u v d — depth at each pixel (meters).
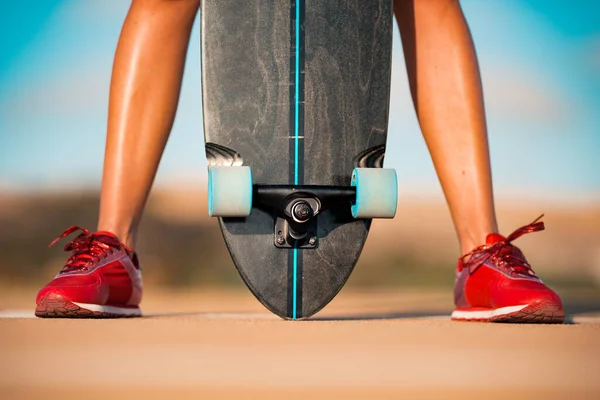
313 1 2.32
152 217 7.66
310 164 2.26
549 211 9.11
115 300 2.37
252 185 2.17
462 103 2.45
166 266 7.36
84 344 1.55
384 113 2.31
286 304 2.22
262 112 2.27
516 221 8.90
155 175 2.49
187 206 7.85
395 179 2.20
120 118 2.42
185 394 1.07
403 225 8.30
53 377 1.19
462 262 2.42
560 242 8.65
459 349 1.51
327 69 2.30
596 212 9.14
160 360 1.36
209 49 2.28
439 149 2.47
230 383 1.15
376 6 2.35
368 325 1.98
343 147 2.28
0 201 7.53
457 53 2.47
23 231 7.34
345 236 2.25
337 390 1.10
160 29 2.44
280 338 1.67
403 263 7.79
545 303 2.18
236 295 6.21
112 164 2.41
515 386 1.14
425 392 1.09
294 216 2.14
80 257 2.31
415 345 1.56
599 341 1.64
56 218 7.42
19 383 1.15
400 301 4.85
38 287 6.52
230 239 2.20
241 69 2.28
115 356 1.40
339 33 2.32
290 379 1.19
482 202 2.42
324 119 2.28
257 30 2.29
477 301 2.35
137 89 2.43
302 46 2.30
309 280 2.23
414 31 2.50
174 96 2.49
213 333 1.75
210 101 2.26
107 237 2.36
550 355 1.43
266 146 2.25
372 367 1.29
